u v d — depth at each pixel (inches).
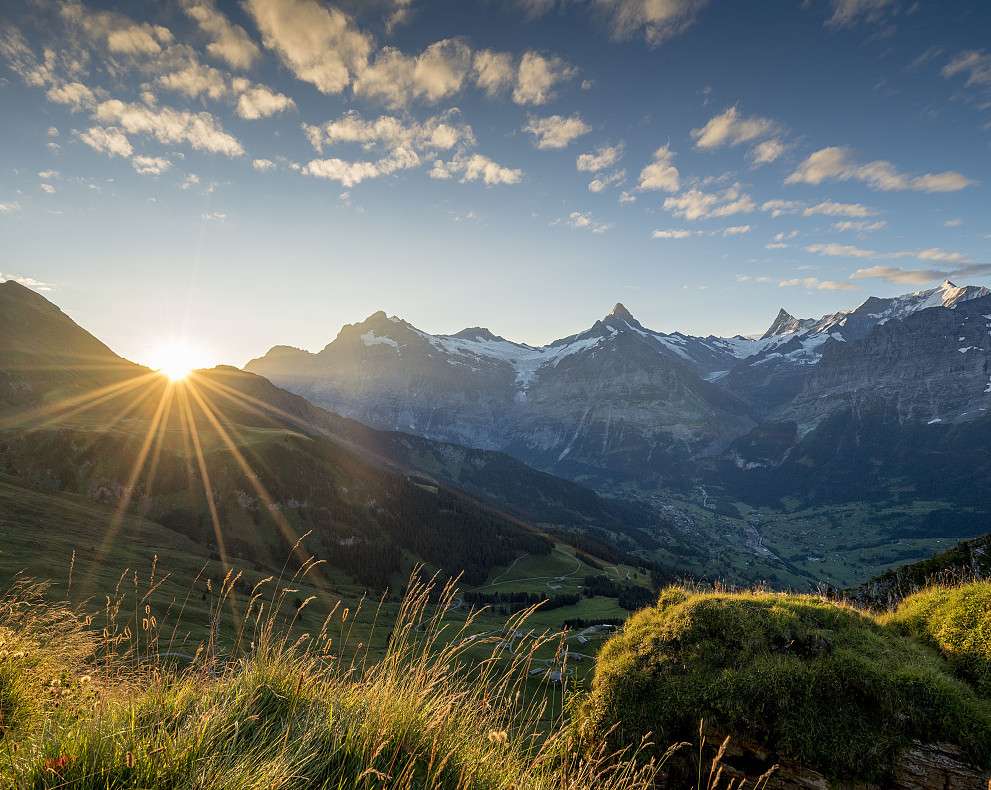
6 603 301.9
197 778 175.8
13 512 4335.6
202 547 5944.9
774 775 464.4
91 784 168.7
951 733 439.5
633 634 621.9
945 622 565.6
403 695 245.8
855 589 948.6
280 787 183.5
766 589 716.0
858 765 443.5
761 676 503.2
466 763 231.3
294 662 257.8
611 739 512.1
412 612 291.9
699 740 497.0
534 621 4793.3
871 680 474.3
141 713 210.5
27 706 237.0
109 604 277.7
